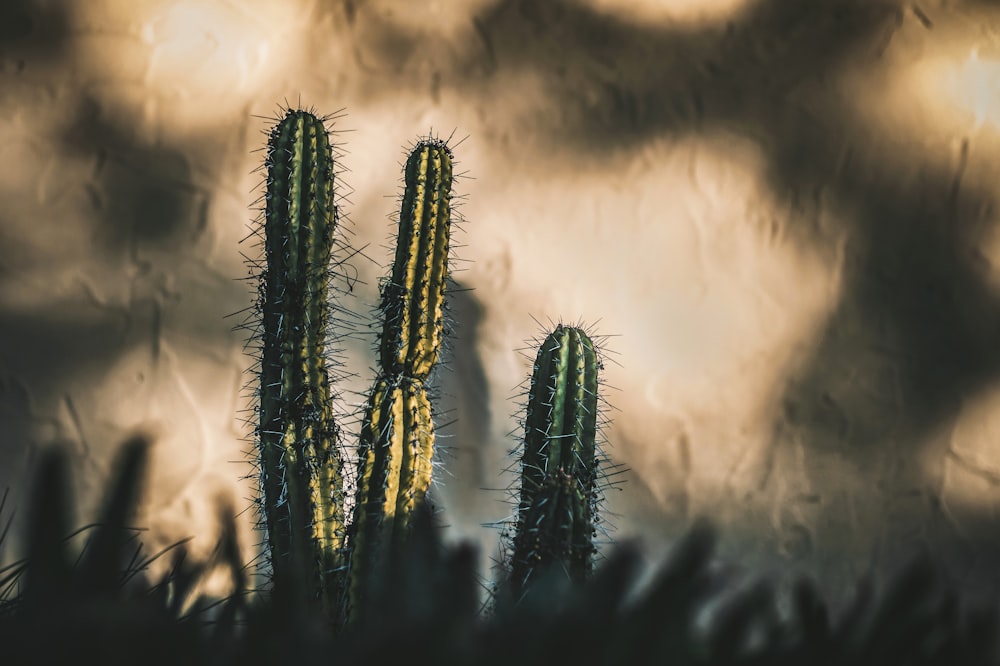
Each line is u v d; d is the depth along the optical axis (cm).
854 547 461
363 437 298
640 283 464
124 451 204
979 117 480
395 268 304
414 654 158
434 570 178
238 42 460
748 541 455
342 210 453
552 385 294
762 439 463
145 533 423
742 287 468
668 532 452
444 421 445
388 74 465
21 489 430
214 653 168
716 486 458
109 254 450
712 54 478
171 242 452
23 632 158
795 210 474
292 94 460
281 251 307
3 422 435
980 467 470
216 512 431
